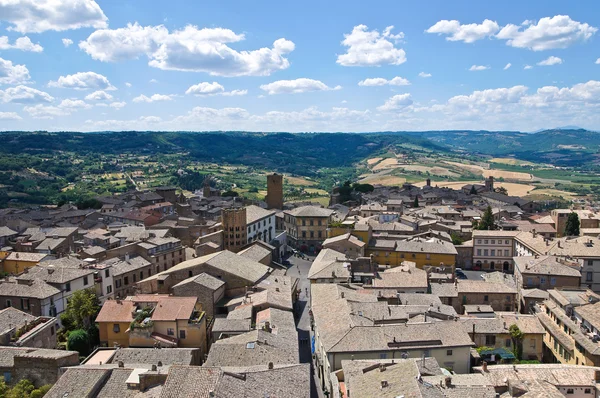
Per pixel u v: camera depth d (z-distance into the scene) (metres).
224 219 179.88
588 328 92.56
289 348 88.50
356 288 123.94
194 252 179.62
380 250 170.38
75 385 68.75
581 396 76.00
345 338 88.69
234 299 120.50
